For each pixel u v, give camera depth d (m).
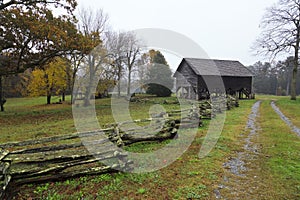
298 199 2.56
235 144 4.93
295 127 6.97
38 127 7.74
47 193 2.69
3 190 2.43
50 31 9.96
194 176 3.21
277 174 3.23
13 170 2.74
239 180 3.07
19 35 10.45
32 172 2.80
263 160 3.85
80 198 2.58
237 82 21.33
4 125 8.44
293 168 3.45
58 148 3.35
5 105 20.33
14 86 22.42
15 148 4.75
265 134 5.93
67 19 11.43
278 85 45.66
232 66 22.62
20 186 2.79
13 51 11.09
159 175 3.24
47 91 19.38
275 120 8.41
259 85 46.72
